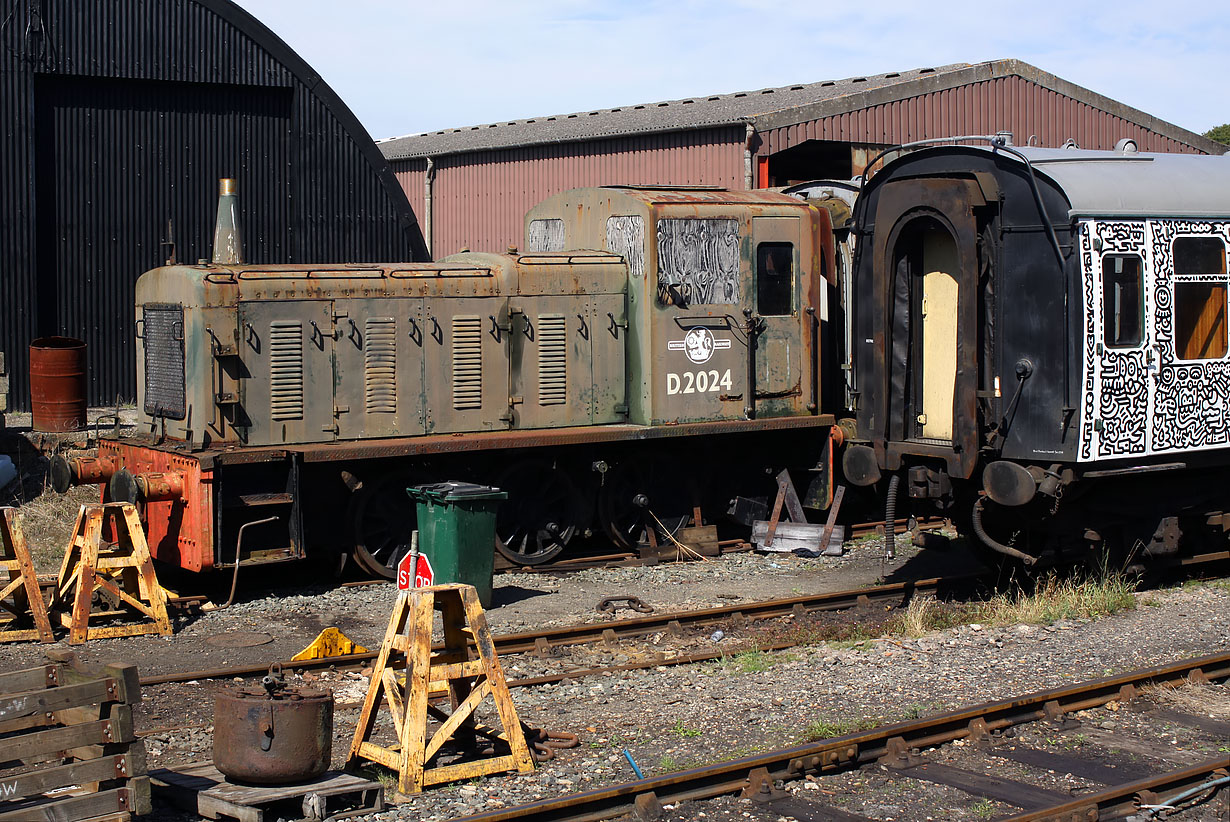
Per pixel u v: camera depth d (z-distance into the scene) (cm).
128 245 1767
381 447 1159
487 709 795
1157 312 1055
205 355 1123
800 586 1205
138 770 572
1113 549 1148
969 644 945
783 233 1384
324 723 622
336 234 1881
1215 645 948
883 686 830
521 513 1281
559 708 798
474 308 1256
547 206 1450
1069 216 996
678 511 1373
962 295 1045
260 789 607
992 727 736
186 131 1788
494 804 623
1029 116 2348
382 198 1914
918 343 1139
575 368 1311
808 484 1434
